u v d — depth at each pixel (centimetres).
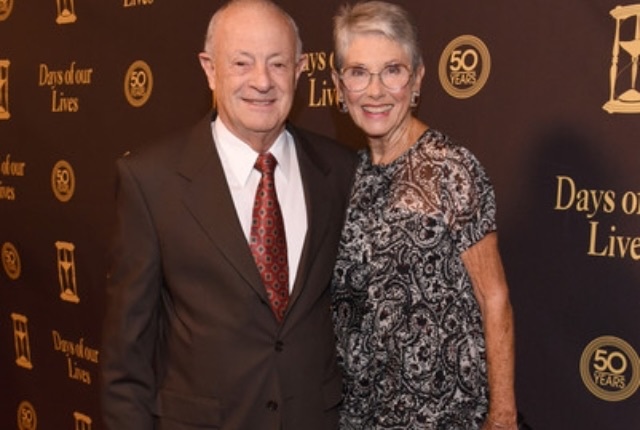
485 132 201
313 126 233
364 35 156
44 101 301
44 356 318
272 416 157
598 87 183
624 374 187
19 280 322
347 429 168
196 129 166
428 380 154
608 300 187
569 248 192
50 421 320
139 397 163
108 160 283
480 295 154
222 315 156
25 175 312
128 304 159
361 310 163
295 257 163
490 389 155
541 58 191
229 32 157
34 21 298
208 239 156
